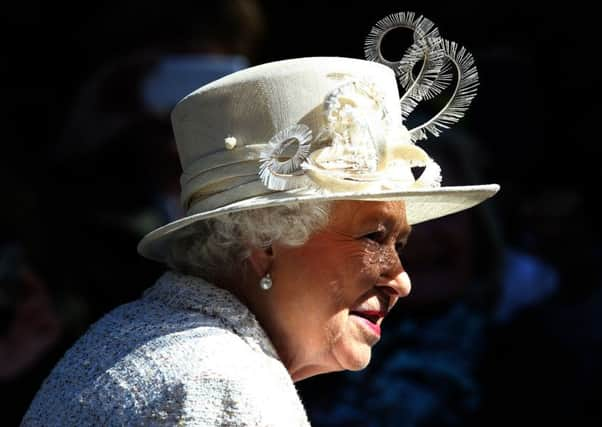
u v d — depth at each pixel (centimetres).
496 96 2194
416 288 1650
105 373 972
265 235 1017
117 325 1019
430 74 1106
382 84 1052
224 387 926
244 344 980
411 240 1650
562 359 1697
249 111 1024
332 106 1002
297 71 1025
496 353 1689
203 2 1727
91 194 1595
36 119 2378
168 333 979
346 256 1020
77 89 2225
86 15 2353
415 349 1599
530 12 2697
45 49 2438
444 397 1572
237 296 1044
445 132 1705
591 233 2292
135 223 1570
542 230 2102
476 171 1702
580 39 2712
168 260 1096
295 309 1028
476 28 2633
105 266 1545
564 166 2431
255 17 1780
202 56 1705
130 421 937
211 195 1045
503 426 1648
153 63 1673
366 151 1006
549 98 2566
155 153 1636
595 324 1730
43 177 1623
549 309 1744
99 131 1638
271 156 996
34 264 1481
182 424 920
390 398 1550
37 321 1480
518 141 2188
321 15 2600
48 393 1006
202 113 1046
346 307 1027
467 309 1667
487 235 1695
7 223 1477
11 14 2452
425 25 1105
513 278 2005
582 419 1692
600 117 2536
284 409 940
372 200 1020
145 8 1730
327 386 1580
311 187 995
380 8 2603
